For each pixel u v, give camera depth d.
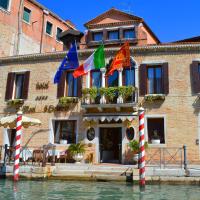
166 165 14.68
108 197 8.62
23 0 22.92
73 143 17.14
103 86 17.16
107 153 16.91
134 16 19.27
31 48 23.27
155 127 16.22
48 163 15.43
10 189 9.99
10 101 18.47
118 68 15.85
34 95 18.27
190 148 15.25
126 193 9.32
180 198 8.50
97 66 15.82
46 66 18.50
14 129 18.50
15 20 22.06
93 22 20.19
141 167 10.95
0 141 18.20
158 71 16.77
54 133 17.66
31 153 16.28
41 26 24.59
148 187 10.62
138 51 16.92
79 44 20.20
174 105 15.89
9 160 14.54
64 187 10.50
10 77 18.98
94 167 13.15
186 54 16.36
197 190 9.98
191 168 12.59
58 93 17.81
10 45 21.38
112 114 16.36
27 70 18.80
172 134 15.59
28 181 12.14
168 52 16.59
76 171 12.78
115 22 19.52
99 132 16.81
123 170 12.61
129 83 16.91
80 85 17.56
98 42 19.61
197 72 15.97
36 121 15.42
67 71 18.28
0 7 20.98
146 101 16.27
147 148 15.62
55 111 17.66
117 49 17.20
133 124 16.25
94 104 16.36
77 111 17.28
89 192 9.46
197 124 15.43
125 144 16.09
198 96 15.67
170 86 16.17
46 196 8.70
